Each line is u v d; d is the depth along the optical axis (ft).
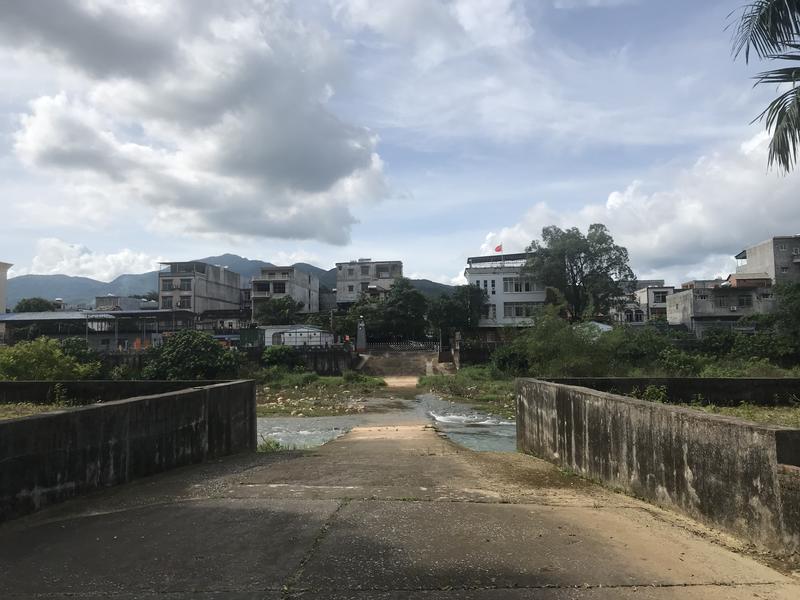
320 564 12.36
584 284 184.75
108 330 192.65
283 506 17.20
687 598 10.64
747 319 157.79
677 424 16.56
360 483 20.86
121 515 16.53
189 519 15.94
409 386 132.77
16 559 12.96
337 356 157.07
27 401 44.04
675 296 198.90
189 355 121.70
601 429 21.42
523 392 33.14
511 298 201.46
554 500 18.28
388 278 252.83
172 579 11.68
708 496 15.08
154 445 22.63
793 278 184.44
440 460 27.91
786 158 29.37
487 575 11.73
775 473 12.72
